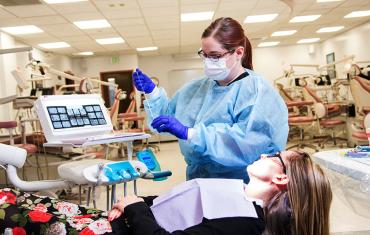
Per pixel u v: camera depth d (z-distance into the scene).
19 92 4.25
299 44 11.58
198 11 6.37
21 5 5.20
